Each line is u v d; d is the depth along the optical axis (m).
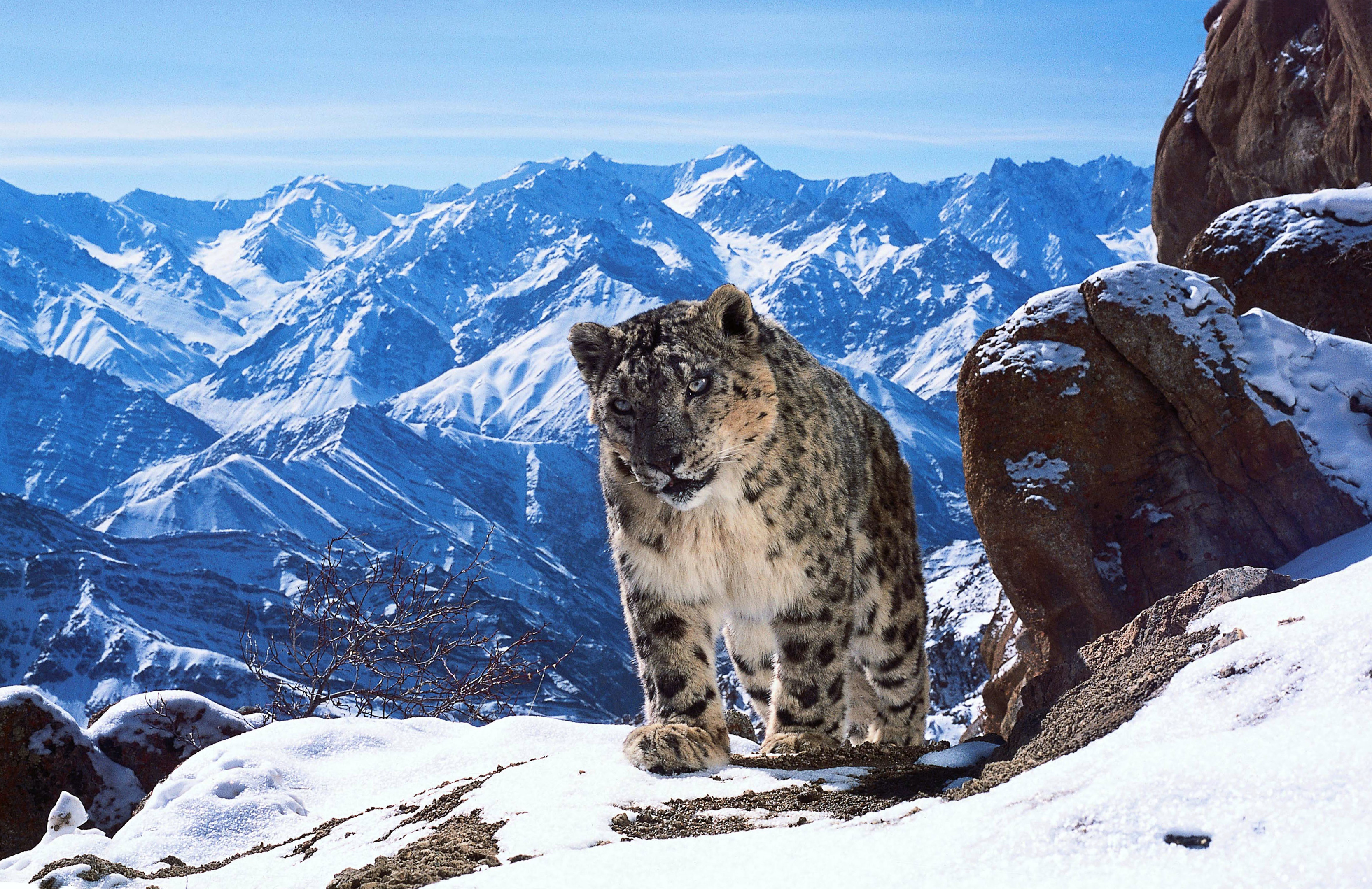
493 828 4.64
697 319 6.01
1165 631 4.71
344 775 6.94
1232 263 12.69
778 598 6.24
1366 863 2.12
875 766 5.69
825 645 6.33
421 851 4.29
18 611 109.44
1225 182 20.14
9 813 8.46
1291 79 18.31
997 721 11.43
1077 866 2.56
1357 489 8.93
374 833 5.23
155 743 9.11
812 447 6.30
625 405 5.96
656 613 6.20
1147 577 9.22
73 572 115.94
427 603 14.09
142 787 8.96
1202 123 20.33
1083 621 9.38
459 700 13.32
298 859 5.11
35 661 103.31
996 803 3.21
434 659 13.47
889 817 3.89
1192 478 9.24
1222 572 4.66
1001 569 9.69
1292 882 2.16
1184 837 2.49
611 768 5.43
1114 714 3.76
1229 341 9.34
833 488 6.44
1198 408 9.20
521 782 5.39
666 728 5.72
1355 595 3.56
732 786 5.14
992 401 9.66
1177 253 21.78
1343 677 3.08
